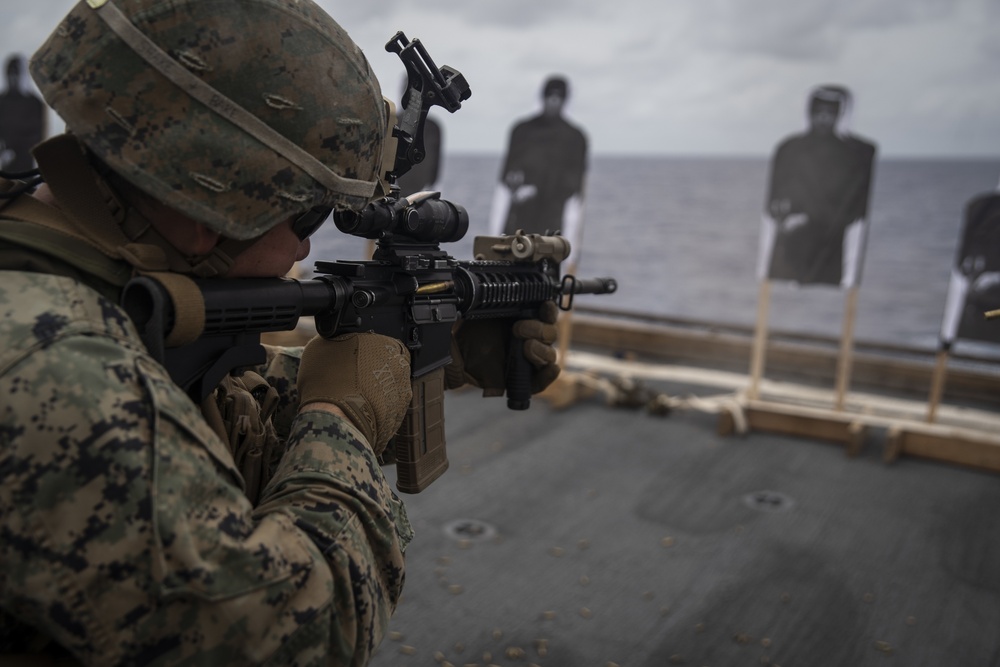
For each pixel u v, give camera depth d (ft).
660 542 13.76
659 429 20.01
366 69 3.50
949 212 159.12
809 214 20.25
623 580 12.38
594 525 14.34
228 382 3.96
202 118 3.01
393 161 4.33
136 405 2.76
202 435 2.99
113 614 2.68
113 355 2.81
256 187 3.16
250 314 3.49
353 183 3.51
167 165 3.01
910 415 21.40
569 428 19.79
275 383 4.50
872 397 23.15
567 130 22.18
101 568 2.65
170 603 2.73
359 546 3.31
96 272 3.13
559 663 10.16
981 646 10.91
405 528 3.78
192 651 2.79
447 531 13.83
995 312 4.62
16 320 2.74
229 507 2.99
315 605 3.05
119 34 2.92
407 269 4.60
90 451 2.65
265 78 3.08
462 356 6.23
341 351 3.93
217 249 3.35
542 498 15.48
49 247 3.05
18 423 2.63
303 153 3.23
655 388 23.30
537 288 6.23
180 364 3.34
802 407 20.27
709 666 10.22
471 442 18.48
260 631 2.91
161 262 3.21
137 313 3.13
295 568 3.03
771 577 12.66
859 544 13.97
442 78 4.56
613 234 122.93
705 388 23.47
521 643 10.57
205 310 3.26
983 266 19.30
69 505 2.64
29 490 2.62
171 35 2.95
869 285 92.84
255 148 3.10
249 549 2.93
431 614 11.18
